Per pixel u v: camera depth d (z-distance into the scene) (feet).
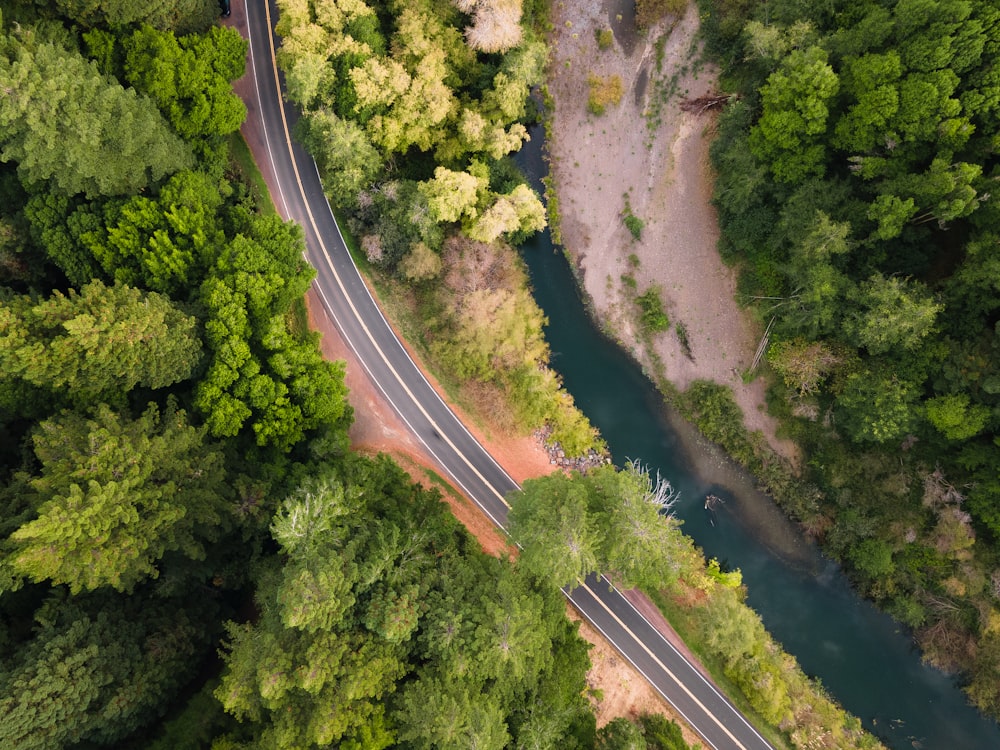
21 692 98.53
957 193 117.70
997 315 126.82
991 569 139.03
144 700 114.01
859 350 146.51
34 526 89.61
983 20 110.52
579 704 133.08
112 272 128.16
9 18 119.96
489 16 146.30
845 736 155.74
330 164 149.79
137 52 127.65
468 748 99.19
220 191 147.23
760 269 159.43
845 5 135.03
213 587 137.59
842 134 131.75
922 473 143.95
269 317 132.16
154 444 111.75
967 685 152.76
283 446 135.23
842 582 163.22
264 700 104.68
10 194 129.29
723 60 164.55
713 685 158.30
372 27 145.18
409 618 107.14
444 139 157.89
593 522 117.70
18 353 100.68
